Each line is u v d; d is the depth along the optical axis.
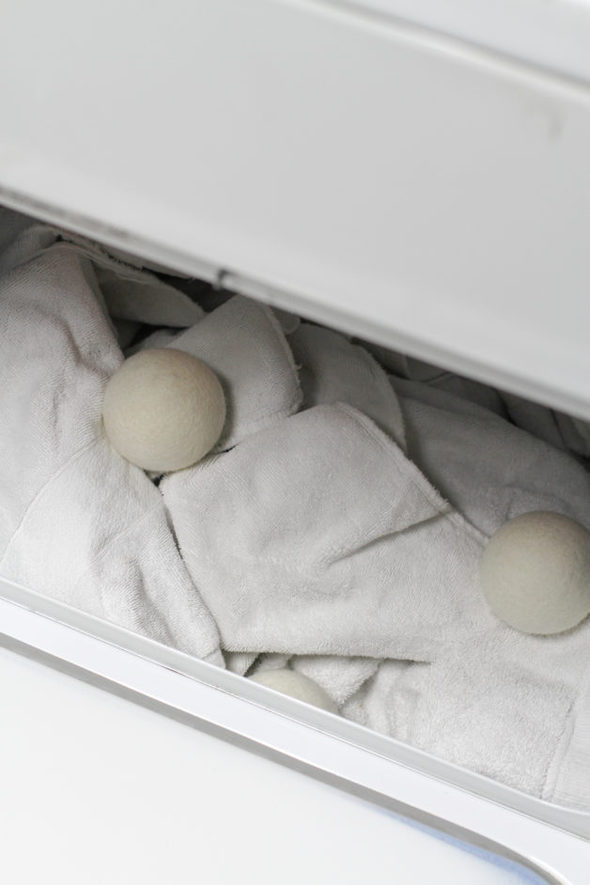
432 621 0.57
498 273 0.26
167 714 0.40
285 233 0.27
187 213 0.28
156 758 0.39
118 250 0.61
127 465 0.57
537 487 0.65
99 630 0.43
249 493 0.56
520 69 0.24
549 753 0.53
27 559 0.55
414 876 0.38
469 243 0.26
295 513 0.56
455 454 0.65
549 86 0.24
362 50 0.25
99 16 0.26
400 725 0.57
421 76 0.25
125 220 0.29
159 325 0.71
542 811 0.39
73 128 0.28
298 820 0.39
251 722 0.40
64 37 0.26
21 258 0.60
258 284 0.29
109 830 0.38
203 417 0.54
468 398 0.72
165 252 0.29
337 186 0.26
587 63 0.24
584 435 0.70
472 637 0.57
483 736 0.54
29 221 0.61
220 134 0.26
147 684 0.41
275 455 0.57
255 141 0.26
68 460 0.55
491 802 0.39
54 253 0.59
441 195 0.26
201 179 0.27
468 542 0.59
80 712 0.40
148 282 0.63
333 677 0.60
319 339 0.65
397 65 0.25
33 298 0.58
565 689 0.55
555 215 0.25
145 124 0.27
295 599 0.58
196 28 0.25
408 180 0.26
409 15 0.24
